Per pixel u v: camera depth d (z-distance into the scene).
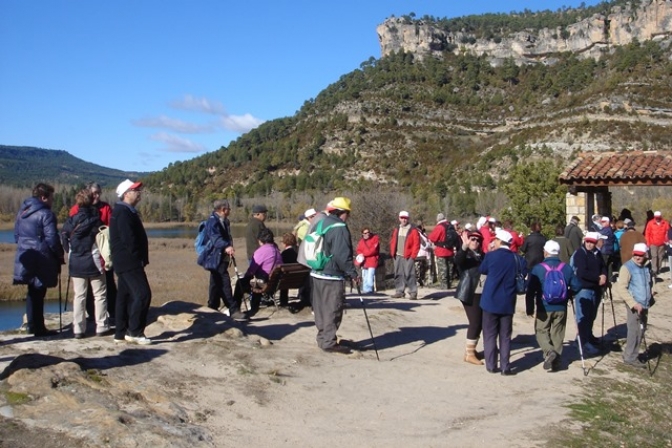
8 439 5.05
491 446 5.96
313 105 148.62
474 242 9.00
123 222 7.73
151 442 5.21
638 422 7.34
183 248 56.78
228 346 8.13
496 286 8.55
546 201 27.69
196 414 6.07
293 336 9.45
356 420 6.46
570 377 8.88
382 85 142.88
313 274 8.75
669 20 135.75
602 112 92.06
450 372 8.53
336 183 100.19
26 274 8.30
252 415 6.28
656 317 14.05
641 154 20.55
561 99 118.50
